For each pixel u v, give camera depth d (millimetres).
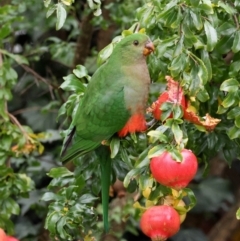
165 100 5895
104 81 6191
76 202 6863
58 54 10242
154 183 6070
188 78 5844
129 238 12055
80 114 6363
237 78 6414
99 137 6242
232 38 6406
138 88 6113
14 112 11320
